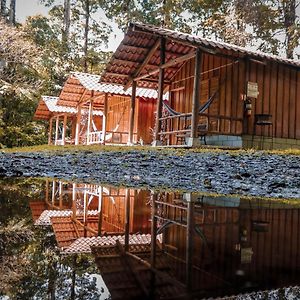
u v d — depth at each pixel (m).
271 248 1.62
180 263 1.36
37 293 0.92
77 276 1.10
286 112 9.49
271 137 9.23
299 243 1.73
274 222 2.28
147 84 11.83
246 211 2.69
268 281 1.15
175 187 4.12
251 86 8.93
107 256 1.44
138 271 1.22
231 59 8.48
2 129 17.98
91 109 13.89
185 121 10.77
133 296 0.95
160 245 1.68
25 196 3.32
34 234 1.77
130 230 2.08
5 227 1.90
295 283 1.12
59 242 1.64
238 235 1.90
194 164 5.75
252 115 8.98
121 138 13.50
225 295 1.01
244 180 4.56
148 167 5.82
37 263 1.24
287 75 9.52
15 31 17.48
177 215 2.54
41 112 18.75
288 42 17.56
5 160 7.09
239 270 1.27
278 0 18.02
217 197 3.43
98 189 3.98
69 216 2.47
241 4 18.28
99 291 0.97
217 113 9.77
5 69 18.36
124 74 10.59
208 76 10.29
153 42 9.24
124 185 4.31
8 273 1.10
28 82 19.39
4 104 19.50
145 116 13.88
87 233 1.95
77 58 25.22
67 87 13.91
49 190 3.82
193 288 1.06
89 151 8.06
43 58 21.95
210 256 1.47
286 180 4.47
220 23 19.30
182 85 11.11
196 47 7.85
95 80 12.86
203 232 1.98
